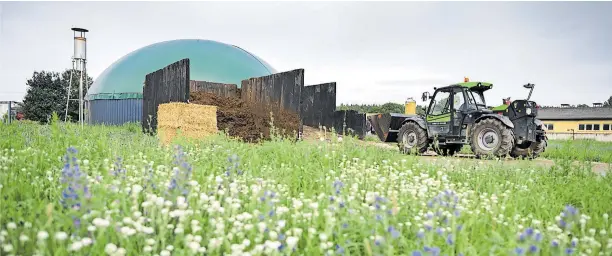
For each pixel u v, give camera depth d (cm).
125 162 530
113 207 278
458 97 1212
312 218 309
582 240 291
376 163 679
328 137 1688
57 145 593
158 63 3006
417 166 676
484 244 272
